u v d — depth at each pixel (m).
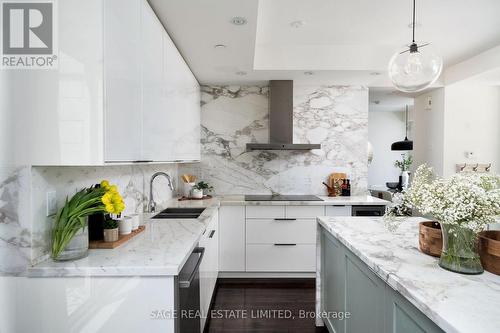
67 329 1.24
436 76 1.89
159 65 1.96
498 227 1.55
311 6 2.39
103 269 1.22
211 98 3.87
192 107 3.22
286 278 3.37
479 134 4.00
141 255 1.38
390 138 7.29
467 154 4.00
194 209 2.85
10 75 1.21
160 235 1.77
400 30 2.84
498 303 0.94
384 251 1.48
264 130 3.88
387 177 7.32
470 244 1.18
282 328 2.37
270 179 3.89
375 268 1.30
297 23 2.69
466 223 1.13
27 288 1.23
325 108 3.91
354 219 2.26
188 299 1.50
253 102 3.88
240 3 1.85
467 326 0.80
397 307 1.21
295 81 3.73
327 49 3.26
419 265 1.28
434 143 4.24
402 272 1.20
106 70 1.21
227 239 3.29
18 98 1.22
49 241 1.34
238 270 3.31
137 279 1.24
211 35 2.30
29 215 1.23
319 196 3.74
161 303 1.24
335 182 3.84
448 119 4.01
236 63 2.97
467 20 2.61
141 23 1.62
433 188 1.25
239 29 2.20
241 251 3.30
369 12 2.48
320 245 2.37
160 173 2.52
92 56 1.19
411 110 7.02
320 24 2.71
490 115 4.00
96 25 1.18
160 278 1.24
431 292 1.01
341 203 3.24
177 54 2.48
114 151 1.29
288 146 3.51
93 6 1.18
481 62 3.36
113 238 1.54
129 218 1.74
